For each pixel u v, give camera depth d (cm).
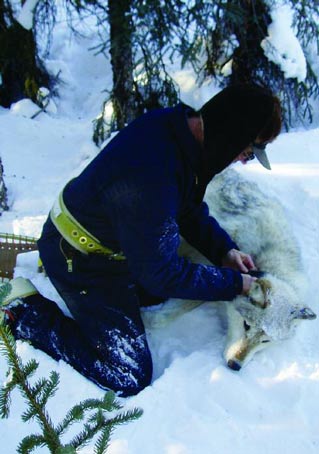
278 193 425
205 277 262
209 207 351
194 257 342
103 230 263
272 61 639
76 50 938
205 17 543
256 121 232
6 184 535
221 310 323
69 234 270
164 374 266
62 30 958
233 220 341
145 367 274
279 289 286
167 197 232
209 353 289
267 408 250
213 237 306
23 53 753
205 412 245
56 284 284
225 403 253
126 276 283
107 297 277
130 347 273
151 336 311
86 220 262
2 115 728
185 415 242
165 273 247
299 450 227
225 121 233
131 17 535
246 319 279
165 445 226
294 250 331
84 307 276
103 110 642
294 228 392
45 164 607
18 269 356
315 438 233
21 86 806
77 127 723
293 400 255
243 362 273
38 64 802
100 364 270
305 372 275
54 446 159
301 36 652
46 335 275
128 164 231
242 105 231
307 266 352
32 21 635
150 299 324
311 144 525
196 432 232
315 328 312
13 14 733
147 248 238
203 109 238
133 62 619
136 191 229
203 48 714
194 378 267
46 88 803
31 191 526
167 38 542
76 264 276
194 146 238
